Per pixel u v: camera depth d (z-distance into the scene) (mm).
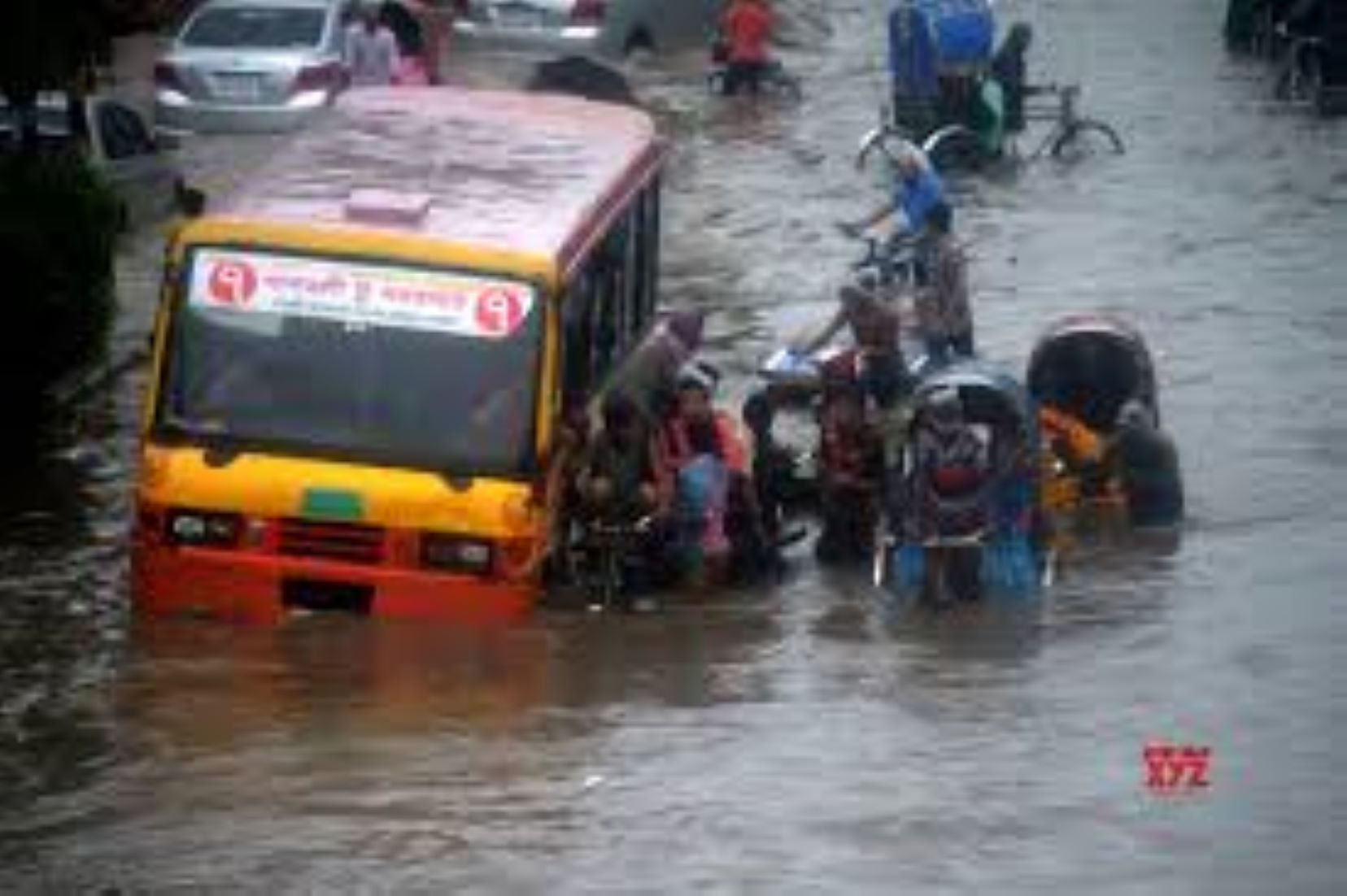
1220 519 31672
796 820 21844
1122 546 30641
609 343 31562
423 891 20422
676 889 20328
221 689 25734
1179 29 75625
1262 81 66000
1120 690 25438
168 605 27750
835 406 30172
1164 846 21047
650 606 28594
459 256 27766
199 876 20875
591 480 28734
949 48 55062
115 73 61531
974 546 28688
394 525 27328
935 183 41312
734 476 29438
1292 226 48906
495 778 23109
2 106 44250
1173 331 41062
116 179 45406
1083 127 56219
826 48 70625
